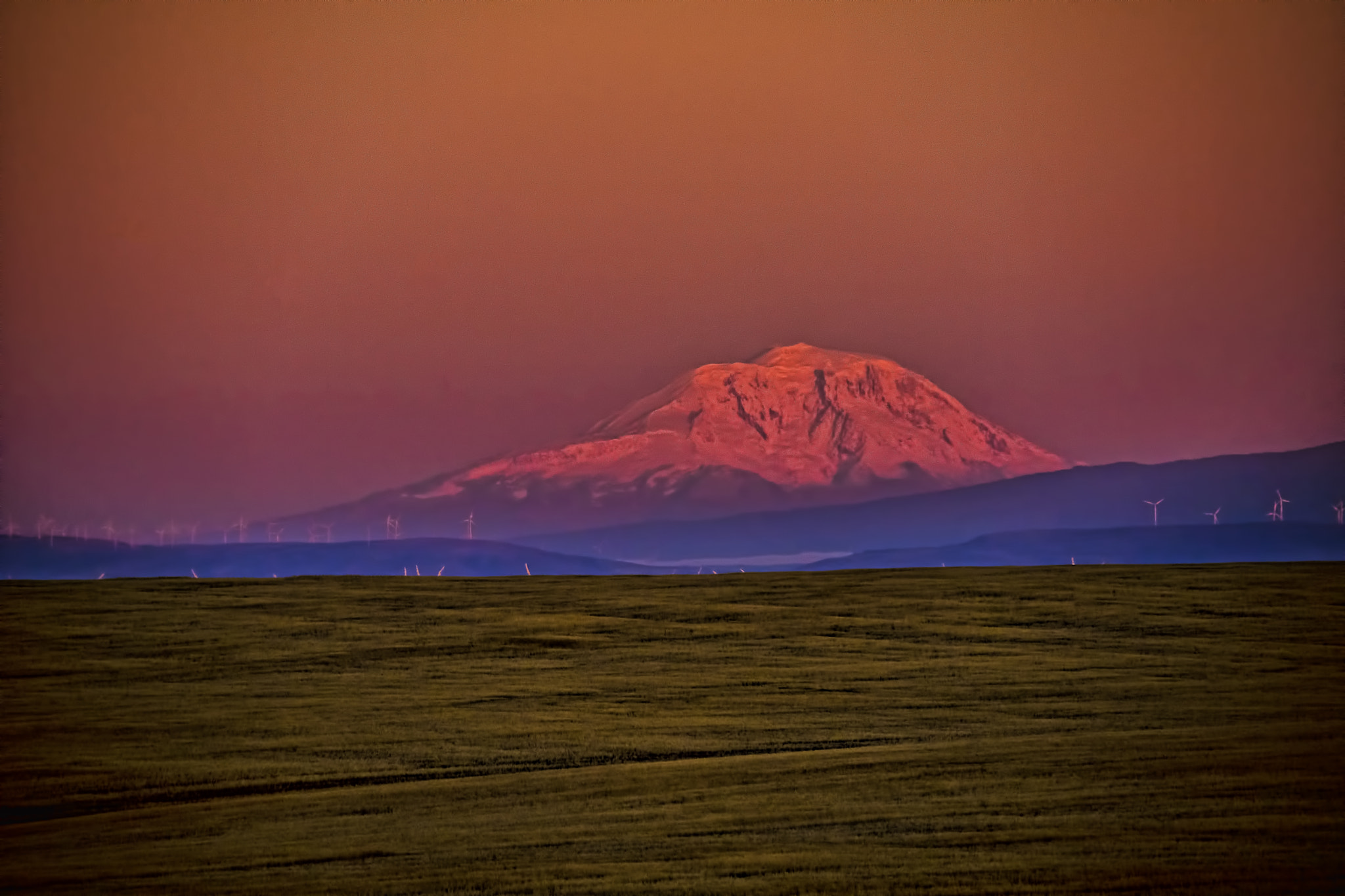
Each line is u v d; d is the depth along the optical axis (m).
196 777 124.06
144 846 98.44
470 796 109.75
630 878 82.12
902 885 77.62
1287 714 132.00
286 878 87.12
